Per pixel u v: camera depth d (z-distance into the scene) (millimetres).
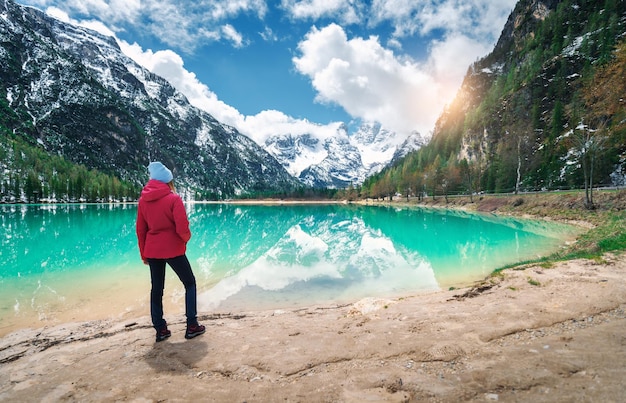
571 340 3881
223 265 16203
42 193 105125
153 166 4949
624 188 33219
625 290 5805
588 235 18859
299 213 73688
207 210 90500
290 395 3217
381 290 11461
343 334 4910
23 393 3559
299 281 12891
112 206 94312
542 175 65375
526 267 8836
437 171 95812
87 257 17219
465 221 39750
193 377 3719
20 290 10938
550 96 89250
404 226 36469
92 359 4469
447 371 3424
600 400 2576
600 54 84812
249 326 5793
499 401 2748
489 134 109188
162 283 5051
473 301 6199
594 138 34781
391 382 3311
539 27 139000
